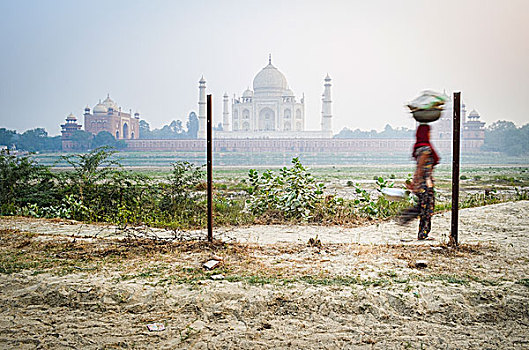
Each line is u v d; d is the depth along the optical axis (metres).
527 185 24.89
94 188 11.55
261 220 9.36
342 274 5.00
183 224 9.15
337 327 4.06
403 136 117.00
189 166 11.92
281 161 73.62
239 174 46.69
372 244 6.47
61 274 5.10
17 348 3.76
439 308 4.29
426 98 6.14
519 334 3.97
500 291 4.54
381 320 4.16
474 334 3.96
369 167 61.09
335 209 10.02
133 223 9.11
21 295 4.62
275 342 3.84
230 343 3.82
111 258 5.75
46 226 8.55
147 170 52.31
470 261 5.50
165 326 4.08
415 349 3.74
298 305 4.34
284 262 5.50
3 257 5.84
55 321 4.19
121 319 4.21
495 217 9.20
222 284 4.72
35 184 12.53
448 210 10.85
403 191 6.50
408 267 5.25
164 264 5.45
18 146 88.69
